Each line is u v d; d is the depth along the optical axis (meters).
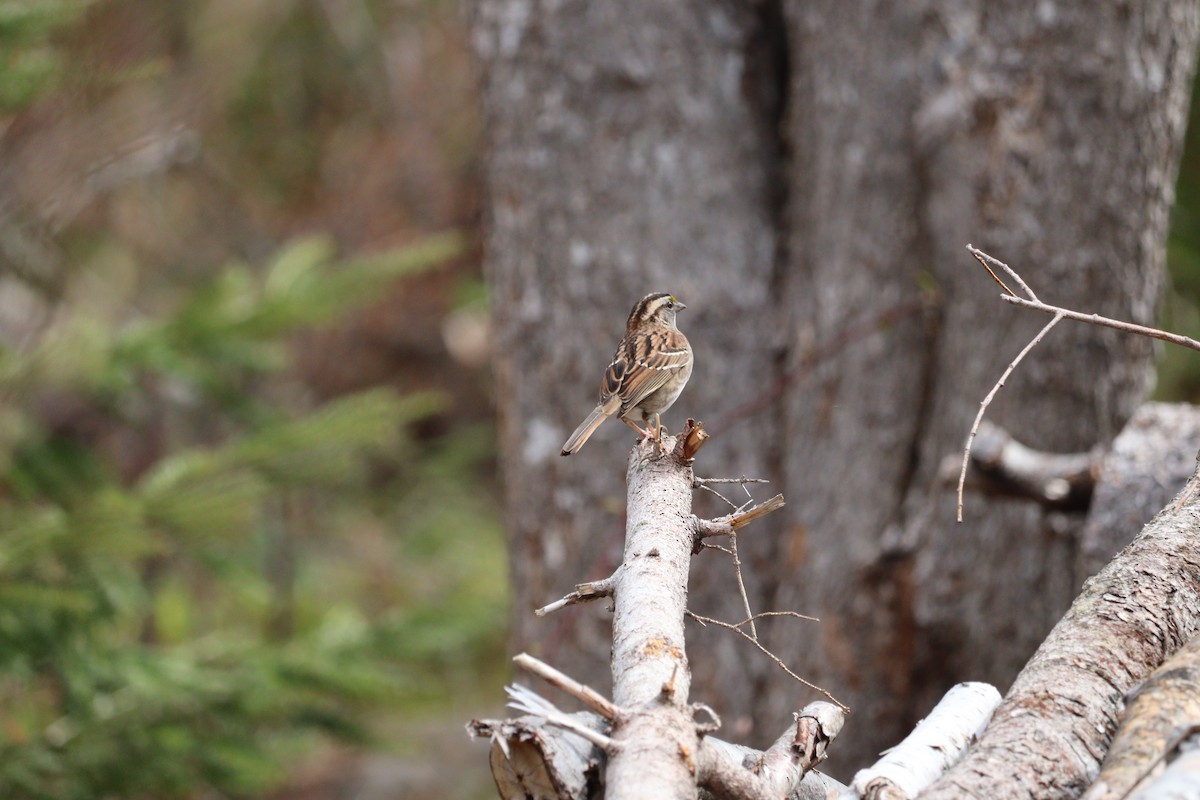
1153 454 8.12
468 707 20.38
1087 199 9.78
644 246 11.09
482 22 11.59
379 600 22.58
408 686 13.29
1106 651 4.99
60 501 13.29
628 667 4.59
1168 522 5.73
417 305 25.45
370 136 24.91
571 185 11.18
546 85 11.19
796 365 11.02
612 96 11.09
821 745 5.20
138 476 20.45
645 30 11.05
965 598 10.12
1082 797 4.29
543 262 11.34
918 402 10.45
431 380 26.73
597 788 4.45
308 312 13.55
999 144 9.87
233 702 12.20
